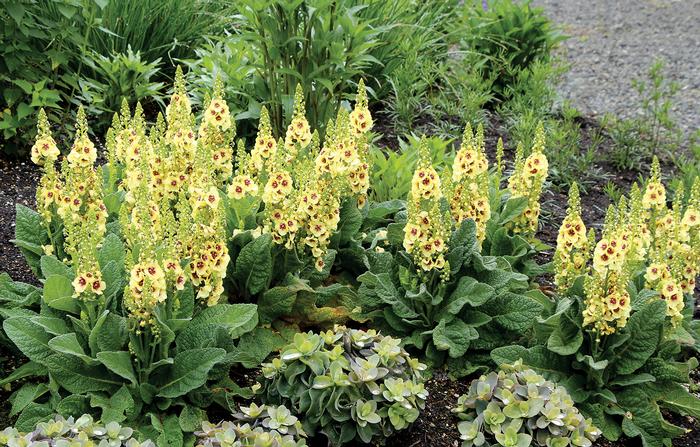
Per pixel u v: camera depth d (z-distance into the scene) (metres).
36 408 1.08
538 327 1.24
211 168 1.22
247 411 1.10
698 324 1.33
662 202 1.35
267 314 1.28
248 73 1.87
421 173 1.23
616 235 1.18
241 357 1.21
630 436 1.18
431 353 1.27
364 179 1.37
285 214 1.25
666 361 1.27
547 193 1.85
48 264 1.16
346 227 1.37
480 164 1.32
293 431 1.08
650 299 1.24
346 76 1.71
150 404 1.12
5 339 1.18
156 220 1.19
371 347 1.19
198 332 1.14
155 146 1.29
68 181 1.21
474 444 1.11
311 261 1.32
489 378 1.15
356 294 1.33
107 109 1.79
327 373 1.13
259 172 1.34
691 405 1.21
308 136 1.36
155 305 1.08
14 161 1.70
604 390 1.21
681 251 1.29
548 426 1.11
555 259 1.28
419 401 1.15
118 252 1.18
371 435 1.11
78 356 1.08
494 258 1.29
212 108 1.32
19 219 1.25
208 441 1.04
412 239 1.24
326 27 1.64
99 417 1.10
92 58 1.85
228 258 1.16
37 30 1.67
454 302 1.25
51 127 1.79
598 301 1.18
